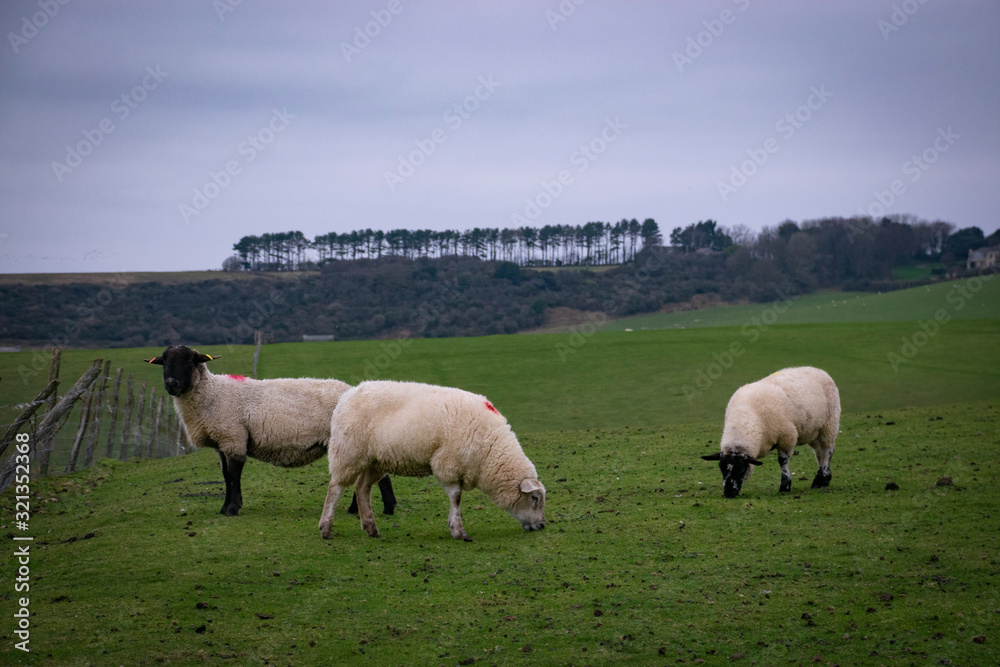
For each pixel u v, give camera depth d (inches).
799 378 475.5
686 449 661.3
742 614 268.2
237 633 260.5
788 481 464.4
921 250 4170.8
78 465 679.7
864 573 299.0
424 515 447.5
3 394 1090.7
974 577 285.1
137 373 1283.2
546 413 1038.4
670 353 1457.9
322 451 465.7
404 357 1513.3
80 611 278.1
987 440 583.5
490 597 294.7
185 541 370.3
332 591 301.6
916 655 229.3
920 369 1191.6
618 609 278.1
